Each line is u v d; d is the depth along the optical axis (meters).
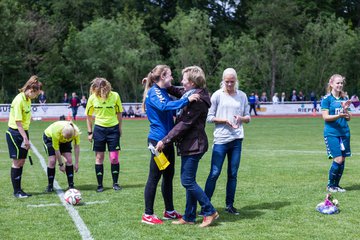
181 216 6.49
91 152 13.76
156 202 7.39
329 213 6.52
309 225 5.99
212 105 6.60
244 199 7.48
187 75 5.97
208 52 45.41
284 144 15.42
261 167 10.61
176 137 5.82
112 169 8.45
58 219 6.43
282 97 39.41
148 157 12.64
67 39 45.97
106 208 7.00
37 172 10.36
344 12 57.59
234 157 6.60
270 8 46.94
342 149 7.89
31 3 51.94
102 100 8.36
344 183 8.73
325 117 7.93
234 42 46.00
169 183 6.40
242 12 55.53
